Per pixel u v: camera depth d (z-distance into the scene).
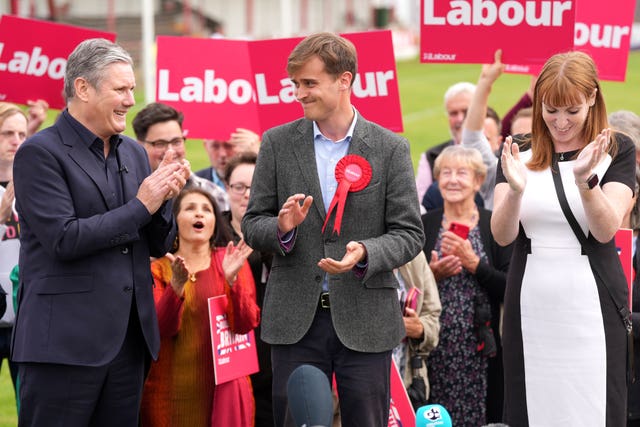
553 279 6.32
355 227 6.39
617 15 10.02
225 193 9.43
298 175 6.48
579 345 6.29
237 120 9.84
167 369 7.49
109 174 6.44
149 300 6.54
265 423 8.43
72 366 6.24
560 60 6.29
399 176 6.44
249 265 8.23
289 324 6.42
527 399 6.43
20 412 6.40
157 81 9.77
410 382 8.05
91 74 6.28
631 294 7.51
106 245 6.17
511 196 6.18
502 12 8.89
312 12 62.16
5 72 9.79
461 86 11.26
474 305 8.32
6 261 8.18
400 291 8.02
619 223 6.16
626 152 6.38
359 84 8.86
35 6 51.62
